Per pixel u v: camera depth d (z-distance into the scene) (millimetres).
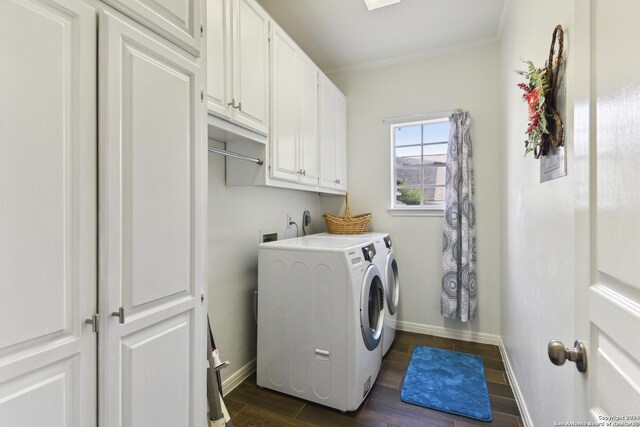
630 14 508
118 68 829
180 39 1038
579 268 718
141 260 886
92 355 777
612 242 572
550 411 1272
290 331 1928
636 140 490
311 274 1868
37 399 677
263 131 1810
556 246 1190
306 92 2350
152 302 924
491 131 2705
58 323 712
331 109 2811
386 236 2727
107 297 799
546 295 1319
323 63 3137
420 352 2545
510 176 2137
